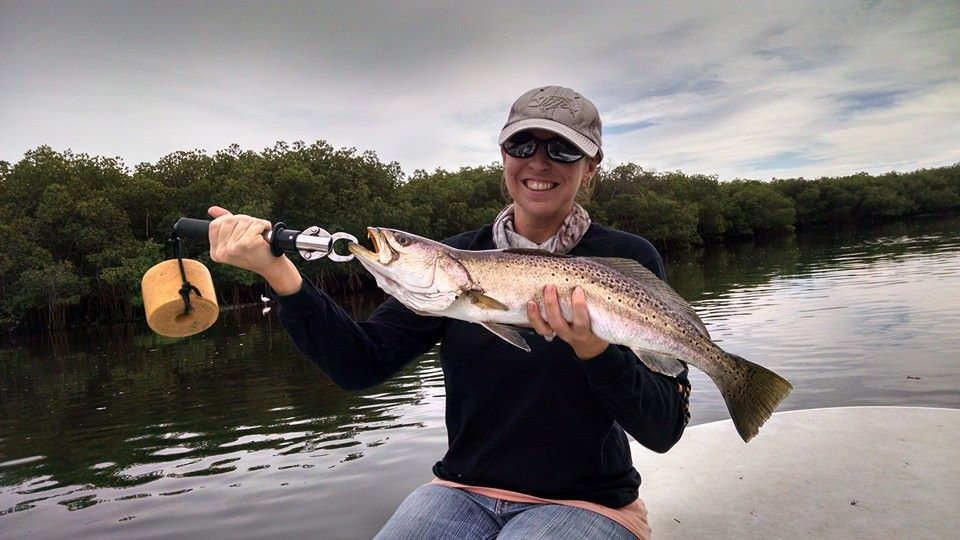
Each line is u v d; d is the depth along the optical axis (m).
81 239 14.47
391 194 22.12
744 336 5.47
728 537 1.17
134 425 4.07
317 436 3.45
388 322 1.19
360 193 20.09
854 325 5.53
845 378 3.84
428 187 23.72
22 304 12.77
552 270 1.01
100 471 3.16
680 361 1.05
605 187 32.75
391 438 3.28
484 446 1.05
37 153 17.75
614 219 29.48
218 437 3.62
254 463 3.05
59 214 14.68
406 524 0.99
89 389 5.49
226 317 12.21
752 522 1.22
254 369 5.86
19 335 13.01
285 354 6.67
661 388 0.99
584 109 1.09
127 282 13.85
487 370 1.05
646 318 1.03
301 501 2.50
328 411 4.03
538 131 1.07
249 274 14.13
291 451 3.20
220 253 0.93
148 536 2.29
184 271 0.96
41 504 2.74
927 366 3.94
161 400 4.79
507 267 1.03
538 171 1.09
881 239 21.94
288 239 0.94
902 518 1.17
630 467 1.07
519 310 1.02
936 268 9.80
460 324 1.11
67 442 3.80
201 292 0.95
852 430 1.62
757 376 1.05
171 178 18.52
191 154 19.22
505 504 1.00
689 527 1.22
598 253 1.14
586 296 1.00
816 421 1.71
